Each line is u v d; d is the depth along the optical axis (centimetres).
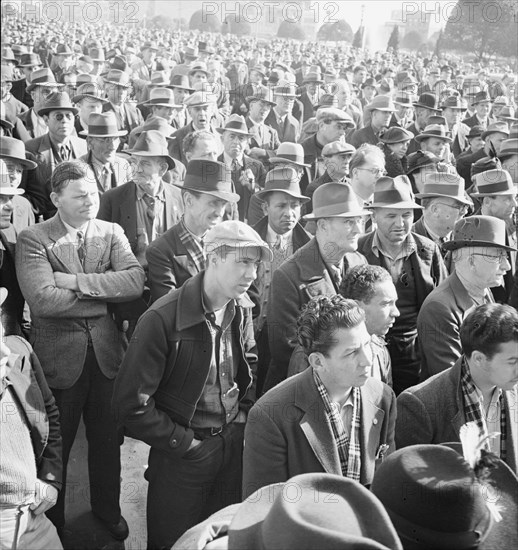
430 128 864
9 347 317
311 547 176
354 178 595
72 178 390
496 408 319
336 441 296
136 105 1140
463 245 395
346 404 302
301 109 1282
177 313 336
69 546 394
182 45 2055
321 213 415
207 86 1012
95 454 405
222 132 846
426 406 319
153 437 336
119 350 415
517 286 516
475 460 221
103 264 412
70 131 648
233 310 355
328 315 284
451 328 395
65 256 397
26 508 307
